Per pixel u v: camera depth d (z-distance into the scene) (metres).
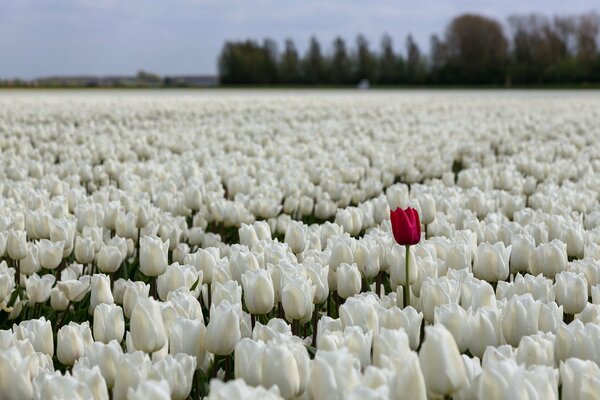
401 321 2.99
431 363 2.25
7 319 4.18
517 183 8.19
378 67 87.88
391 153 11.83
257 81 85.62
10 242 4.57
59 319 4.42
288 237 4.62
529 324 2.91
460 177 8.30
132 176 8.13
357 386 2.00
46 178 7.74
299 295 3.20
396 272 3.71
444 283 3.37
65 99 31.41
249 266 3.94
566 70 84.25
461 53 87.50
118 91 55.28
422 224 5.68
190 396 3.07
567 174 9.31
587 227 5.89
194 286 3.79
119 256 4.58
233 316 2.78
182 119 20.08
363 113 23.78
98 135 15.28
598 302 3.59
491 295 3.26
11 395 2.39
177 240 5.36
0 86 64.69
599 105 28.23
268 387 2.37
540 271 4.19
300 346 2.55
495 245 4.13
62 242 4.66
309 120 20.52
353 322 3.03
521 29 87.75
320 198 7.73
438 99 36.03
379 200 6.16
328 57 87.44
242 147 13.23
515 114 23.19
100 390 2.39
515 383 2.05
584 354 2.71
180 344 2.81
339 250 3.92
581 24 87.69
